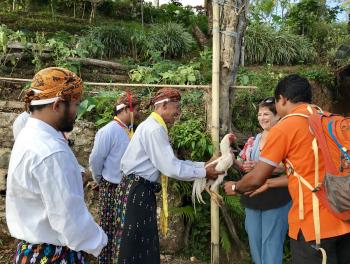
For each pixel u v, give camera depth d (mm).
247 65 8266
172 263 4043
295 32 10172
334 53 8695
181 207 4133
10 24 7480
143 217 3000
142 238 2988
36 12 8359
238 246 4082
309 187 2256
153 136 2955
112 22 8906
